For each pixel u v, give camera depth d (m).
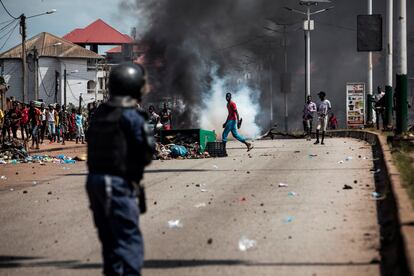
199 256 12.06
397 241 11.38
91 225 15.58
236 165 28.64
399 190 15.20
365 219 14.89
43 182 25.22
